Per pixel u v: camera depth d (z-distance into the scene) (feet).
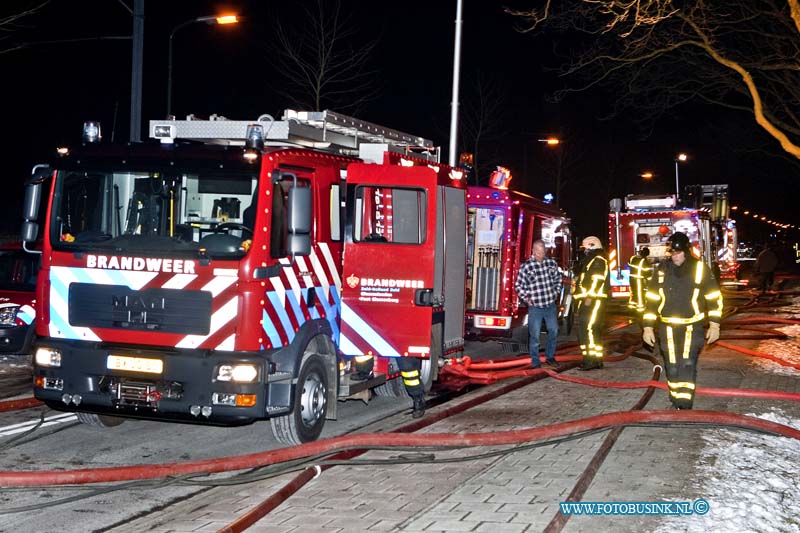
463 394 37.35
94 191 25.96
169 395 24.56
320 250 27.94
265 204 24.82
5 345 43.47
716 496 20.27
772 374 40.98
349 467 23.49
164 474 21.50
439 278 32.07
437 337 33.40
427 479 22.26
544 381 39.14
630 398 34.40
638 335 58.08
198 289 24.62
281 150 25.63
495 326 48.75
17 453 26.08
